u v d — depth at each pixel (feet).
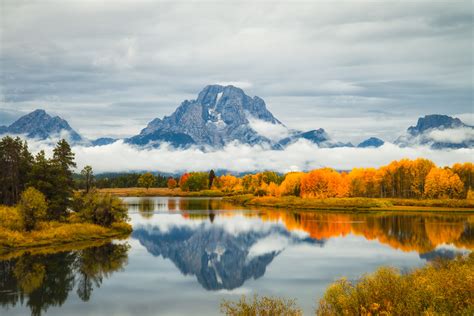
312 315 123.75
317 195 582.35
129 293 157.58
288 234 304.71
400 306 78.54
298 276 177.99
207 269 200.03
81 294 155.84
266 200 587.68
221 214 455.63
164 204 622.54
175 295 154.40
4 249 230.68
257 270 193.06
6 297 151.64
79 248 245.86
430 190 530.27
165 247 261.03
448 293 80.69
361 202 492.95
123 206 329.31
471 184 595.47
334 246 247.91
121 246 258.98
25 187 317.63
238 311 102.37
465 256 168.76
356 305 85.10
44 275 182.91
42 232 257.96
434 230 302.25
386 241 259.60
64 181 312.29
